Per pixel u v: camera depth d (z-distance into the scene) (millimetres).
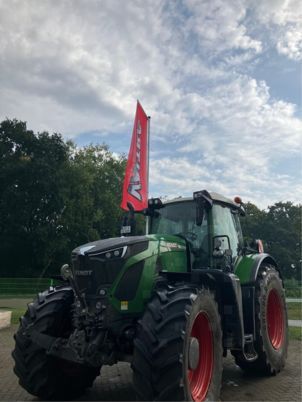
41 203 38719
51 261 41094
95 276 4844
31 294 31812
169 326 4344
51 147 39875
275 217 62531
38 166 37938
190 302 4531
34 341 4957
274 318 7148
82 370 5398
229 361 7762
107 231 44844
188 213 6383
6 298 28453
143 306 4879
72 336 4777
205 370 4898
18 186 38656
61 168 39750
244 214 7543
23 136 39469
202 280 5465
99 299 4785
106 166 45531
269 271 7016
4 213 38531
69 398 5328
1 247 39844
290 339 9945
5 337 9625
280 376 6613
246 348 6246
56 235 38906
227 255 6215
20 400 5160
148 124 13227
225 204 6867
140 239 5191
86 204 40344
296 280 57531
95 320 4715
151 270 5078
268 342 6527
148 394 4199
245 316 6379
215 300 5340
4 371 6551
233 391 5734
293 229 61156
